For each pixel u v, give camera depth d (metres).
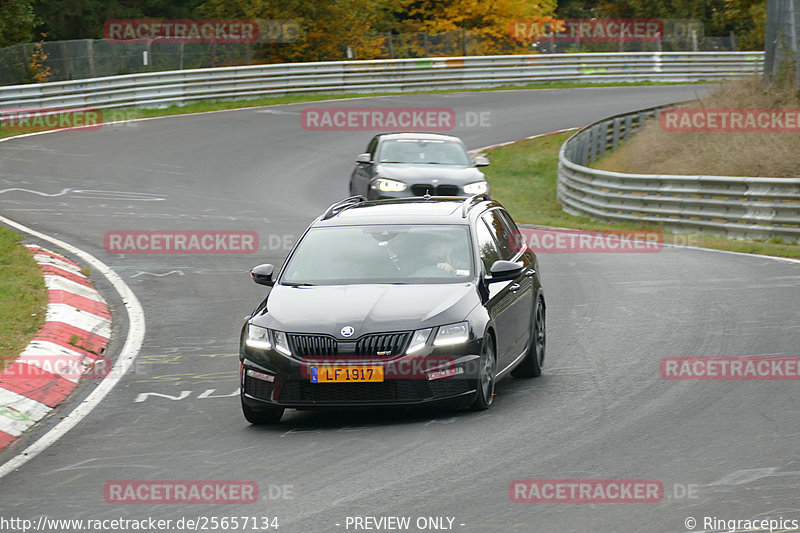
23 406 31.86
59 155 103.62
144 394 34.09
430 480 23.48
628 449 25.50
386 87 160.00
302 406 29.06
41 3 187.50
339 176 101.50
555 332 41.66
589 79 177.88
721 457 24.53
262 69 147.75
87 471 25.53
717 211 74.88
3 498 23.55
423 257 32.62
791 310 44.06
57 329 41.12
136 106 135.50
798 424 27.31
